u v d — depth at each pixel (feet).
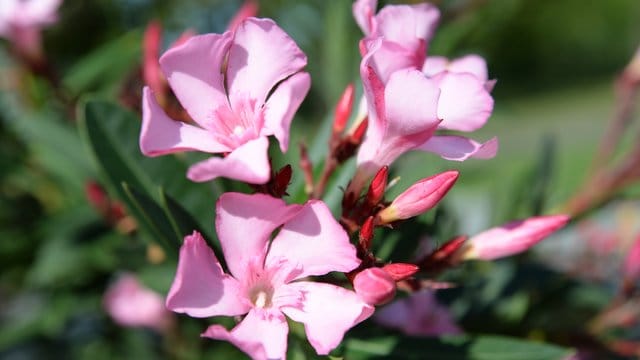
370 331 1.10
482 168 1.79
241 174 0.89
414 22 0.99
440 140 0.98
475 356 1.06
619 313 1.31
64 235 1.38
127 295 1.54
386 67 0.97
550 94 9.04
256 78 0.96
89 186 1.26
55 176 1.47
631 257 1.29
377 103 0.96
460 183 1.77
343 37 1.40
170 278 1.22
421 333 1.16
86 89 1.45
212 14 1.73
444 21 1.49
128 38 1.47
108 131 1.09
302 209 0.94
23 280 1.57
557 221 1.03
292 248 0.95
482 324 1.28
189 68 0.96
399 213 0.98
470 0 1.52
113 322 1.70
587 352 1.29
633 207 1.49
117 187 1.08
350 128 1.08
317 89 1.66
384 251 1.05
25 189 1.53
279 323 0.92
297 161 1.18
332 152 1.05
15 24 1.38
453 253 1.04
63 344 1.73
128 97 1.34
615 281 1.47
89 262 1.42
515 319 1.28
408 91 0.94
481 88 0.97
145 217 1.03
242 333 0.91
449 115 0.98
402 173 1.22
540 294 1.34
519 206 1.42
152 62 1.12
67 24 1.76
